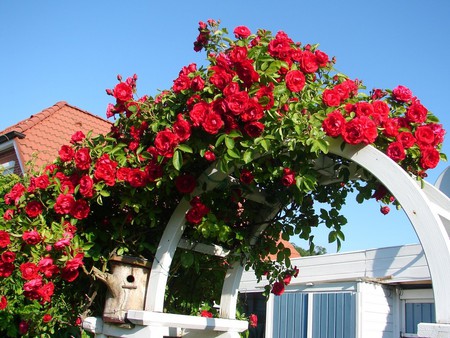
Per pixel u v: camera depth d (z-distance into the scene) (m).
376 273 7.29
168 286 3.25
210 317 2.92
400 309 7.16
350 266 7.63
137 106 2.46
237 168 2.24
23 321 3.56
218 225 2.56
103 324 2.62
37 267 2.35
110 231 2.72
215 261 3.10
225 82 2.12
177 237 2.55
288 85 2.11
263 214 2.88
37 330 3.50
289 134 2.05
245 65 2.08
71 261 2.34
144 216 2.58
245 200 2.89
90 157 2.50
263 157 2.28
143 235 2.68
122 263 2.59
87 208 2.46
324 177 2.58
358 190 2.67
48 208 2.53
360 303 6.88
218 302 3.36
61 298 3.27
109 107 2.60
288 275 3.17
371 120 2.03
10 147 8.52
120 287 2.54
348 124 1.97
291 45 2.39
